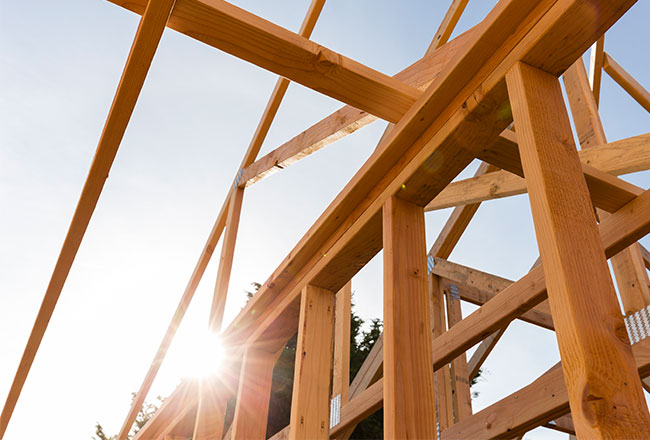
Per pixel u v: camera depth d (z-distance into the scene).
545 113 0.97
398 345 1.12
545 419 2.54
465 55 1.10
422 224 1.34
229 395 2.09
